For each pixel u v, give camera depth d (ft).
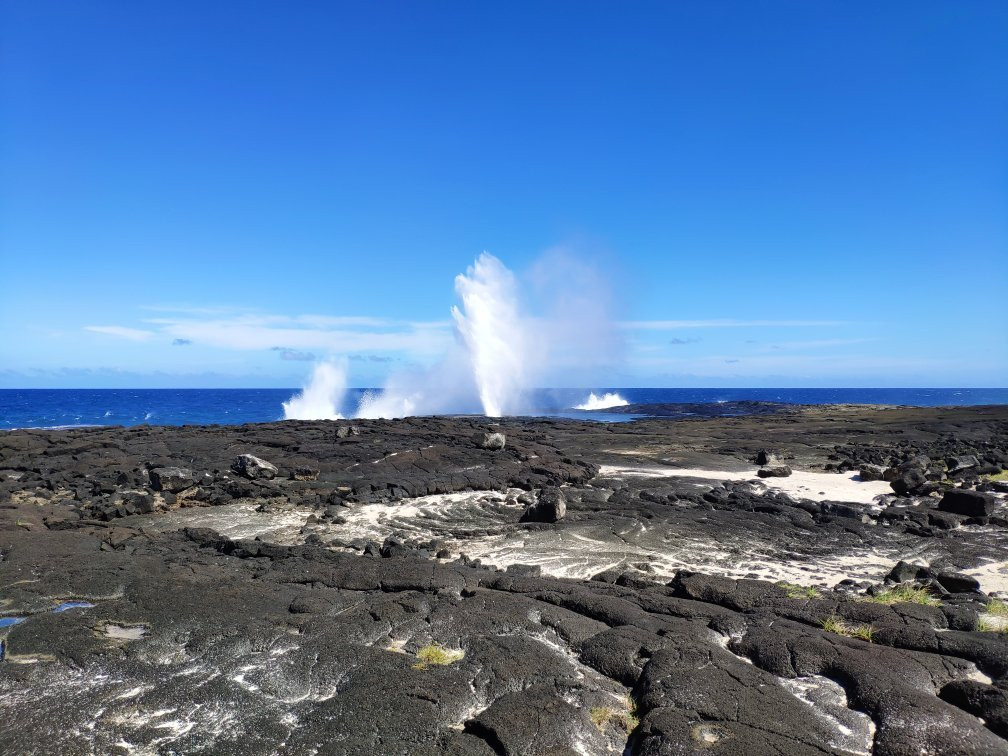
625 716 22.97
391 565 39.27
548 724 21.86
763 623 30.30
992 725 21.22
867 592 38.09
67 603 34.47
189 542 49.93
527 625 29.96
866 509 63.77
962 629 29.37
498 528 57.77
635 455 108.06
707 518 61.26
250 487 71.36
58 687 24.91
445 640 28.73
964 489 69.51
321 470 82.17
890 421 170.19
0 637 29.25
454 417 182.29
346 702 23.30
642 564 46.85
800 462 102.53
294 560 43.57
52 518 55.26
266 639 28.68
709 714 21.83
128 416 286.66
